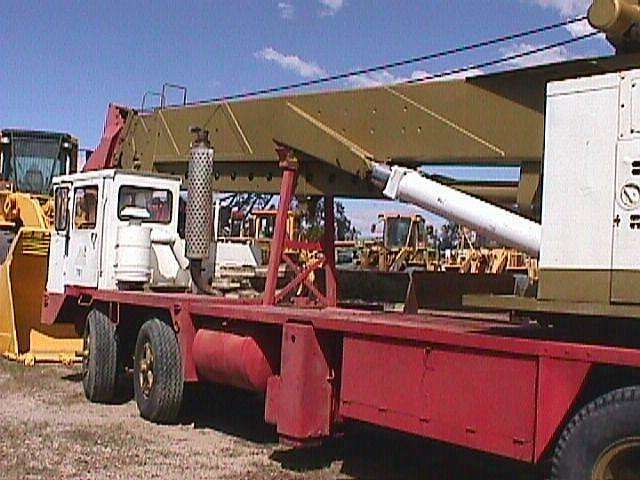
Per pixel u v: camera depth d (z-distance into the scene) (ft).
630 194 14.39
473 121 20.85
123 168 33.68
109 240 32.12
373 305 27.32
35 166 59.36
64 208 34.88
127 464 22.81
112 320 31.55
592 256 14.84
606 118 14.80
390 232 79.25
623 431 14.32
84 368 32.76
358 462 23.77
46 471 21.89
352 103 23.97
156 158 31.73
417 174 21.86
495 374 16.72
